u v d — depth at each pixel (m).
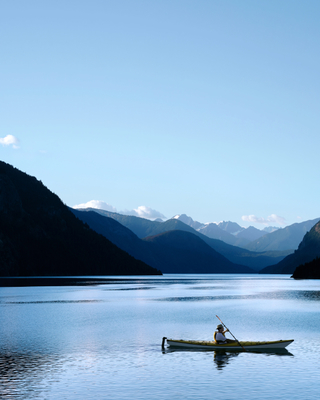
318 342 38.56
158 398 22.92
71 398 22.94
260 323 51.56
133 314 61.56
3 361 31.28
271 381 26.08
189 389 24.50
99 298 93.12
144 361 31.52
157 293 113.50
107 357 32.72
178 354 33.78
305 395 23.36
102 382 25.94
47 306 73.12
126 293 111.88
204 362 31.11
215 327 48.31
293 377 26.97
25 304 76.50
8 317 57.50
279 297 98.44
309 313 62.84
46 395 23.44
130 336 42.12
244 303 81.38
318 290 130.50
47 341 39.38
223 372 28.31
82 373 28.02
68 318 56.66
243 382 25.91
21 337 41.50
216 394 23.59
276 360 31.67
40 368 29.30
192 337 41.69
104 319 55.72
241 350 35.31
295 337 41.19
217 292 120.31
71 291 116.94
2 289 125.00
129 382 26.00
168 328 47.66
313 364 30.39
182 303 81.06
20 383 25.70
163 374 27.80
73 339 40.38
